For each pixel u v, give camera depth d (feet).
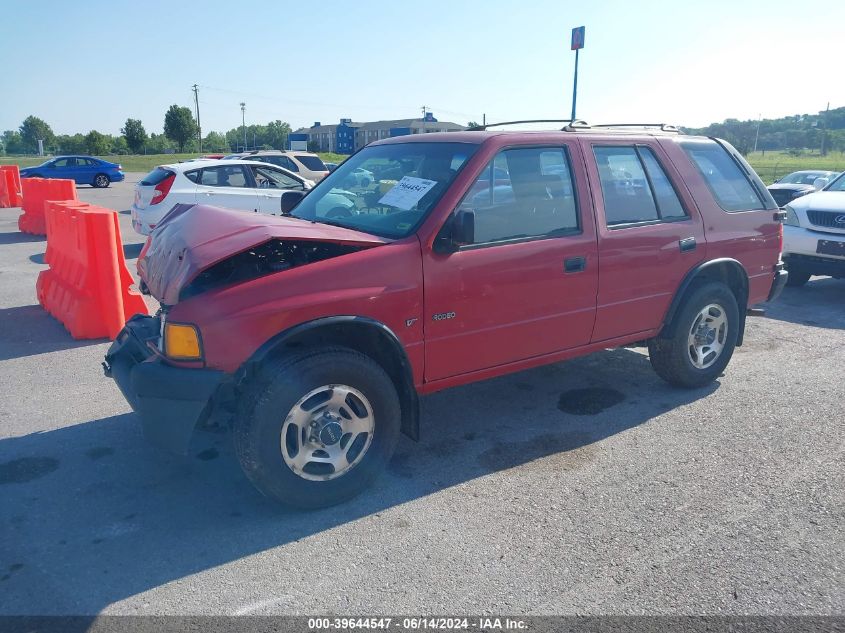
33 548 10.63
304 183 41.60
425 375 12.62
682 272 15.87
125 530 11.14
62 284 23.22
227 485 12.61
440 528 11.19
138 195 38.14
